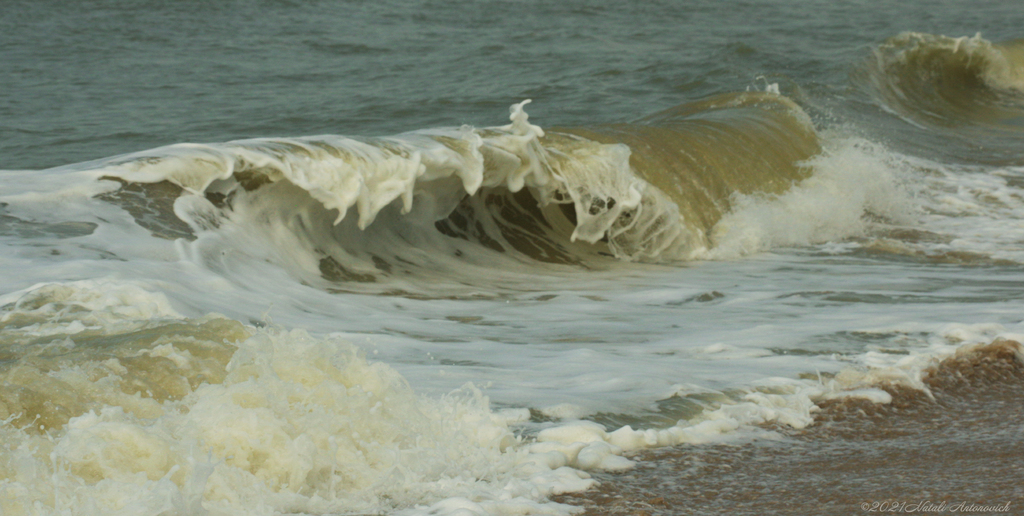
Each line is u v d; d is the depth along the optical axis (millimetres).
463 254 22250
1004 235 25625
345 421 7938
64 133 36656
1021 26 73438
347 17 71938
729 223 25078
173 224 16734
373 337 14156
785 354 13602
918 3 86938
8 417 7238
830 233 25891
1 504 6055
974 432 10312
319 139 20188
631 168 24906
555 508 7566
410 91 46844
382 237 21203
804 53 53656
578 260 23188
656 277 21453
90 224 16047
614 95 45312
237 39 62156
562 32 66812
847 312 16875
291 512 7031
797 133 31609
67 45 58438
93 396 7809
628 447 9406
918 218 27453
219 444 7203
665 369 12477
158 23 66375
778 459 9297
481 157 21609
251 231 17953
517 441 9055
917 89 48344
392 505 7352
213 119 40031
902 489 8305
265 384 7859
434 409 9078
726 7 81000
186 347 8977
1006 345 13625
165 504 6141
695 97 44781
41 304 11938
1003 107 47312
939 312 16531
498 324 16359
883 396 11445
